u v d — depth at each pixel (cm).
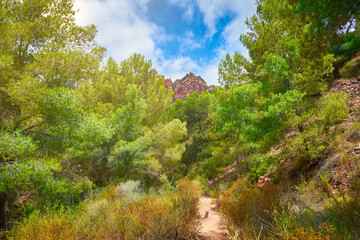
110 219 349
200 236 387
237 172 1378
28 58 785
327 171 466
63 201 689
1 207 601
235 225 389
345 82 949
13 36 677
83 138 799
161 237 329
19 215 630
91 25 903
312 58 529
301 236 206
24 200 734
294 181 622
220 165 1764
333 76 1155
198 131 3189
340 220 246
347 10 371
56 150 753
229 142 1352
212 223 527
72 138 776
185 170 2506
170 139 1694
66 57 682
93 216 407
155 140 1614
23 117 687
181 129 1795
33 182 577
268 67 820
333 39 458
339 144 538
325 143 596
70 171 828
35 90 603
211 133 1958
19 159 588
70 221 341
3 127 609
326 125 573
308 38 492
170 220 365
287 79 815
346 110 564
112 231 306
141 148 1313
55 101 655
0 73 573
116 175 1329
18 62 739
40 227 299
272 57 809
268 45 926
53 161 675
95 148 1253
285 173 696
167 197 635
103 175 1308
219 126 1434
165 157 1705
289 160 724
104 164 1314
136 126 1486
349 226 226
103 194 762
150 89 2112
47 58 655
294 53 775
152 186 1266
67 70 708
